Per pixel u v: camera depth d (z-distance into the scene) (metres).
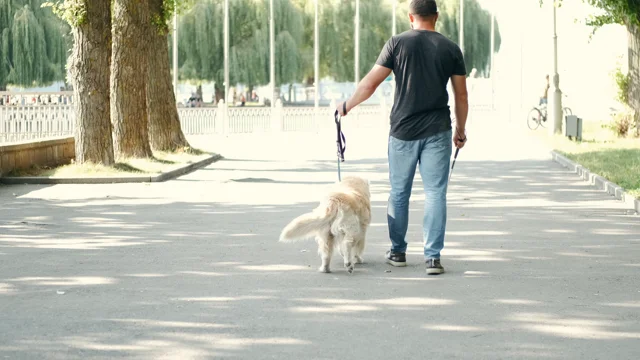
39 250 9.27
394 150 8.03
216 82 51.03
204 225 11.33
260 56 50.97
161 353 5.24
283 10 51.88
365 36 54.78
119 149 21.38
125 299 6.78
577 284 7.40
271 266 8.28
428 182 7.89
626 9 26.38
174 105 24.78
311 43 55.09
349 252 7.76
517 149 27.70
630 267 8.24
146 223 11.52
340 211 7.64
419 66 7.81
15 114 30.56
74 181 17.53
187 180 18.25
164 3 23.53
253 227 11.14
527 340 5.55
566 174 19.20
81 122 18.88
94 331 5.77
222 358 5.14
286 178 18.67
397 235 8.22
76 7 18.53
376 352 5.27
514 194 15.23
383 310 6.41
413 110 7.85
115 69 21.31
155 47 24.33
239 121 40.78
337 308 6.48
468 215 12.34
